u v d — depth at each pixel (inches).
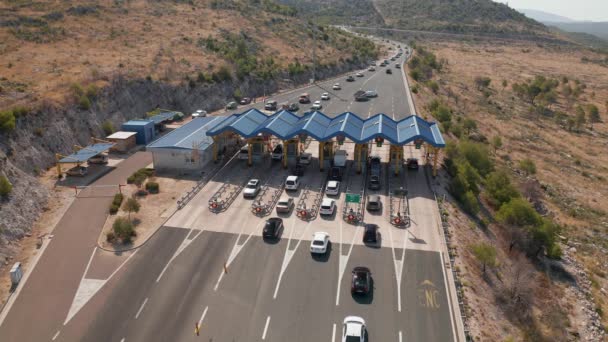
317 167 2436.0
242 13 6097.4
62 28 4222.4
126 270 1551.4
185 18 5383.9
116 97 3149.6
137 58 3863.2
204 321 1311.5
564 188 2960.1
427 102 3988.7
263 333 1268.5
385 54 6924.2
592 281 1995.6
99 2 5088.6
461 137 3161.9
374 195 2079.2
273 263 1581.0
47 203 2003.0
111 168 2411.4
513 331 1405.0
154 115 3174.2
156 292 1438.2
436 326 1298.0
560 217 2588.6
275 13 6702.8
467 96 4980.3
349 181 2244.1
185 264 1578.5
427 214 1923.0
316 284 1472.7
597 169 3329.2
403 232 1779.0
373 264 1576.0
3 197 1795.0
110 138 2652.6
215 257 1616.6
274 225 1750.7
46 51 3659.0
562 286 1903.3
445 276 1517.0
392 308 1365.7
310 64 5103.3
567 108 4977.9
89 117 2810.0
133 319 1323.8
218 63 4244.6
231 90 3988.7
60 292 1448.1
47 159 2374.5
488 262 1598.2
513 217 2062.0
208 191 2134.6
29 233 1780.3
